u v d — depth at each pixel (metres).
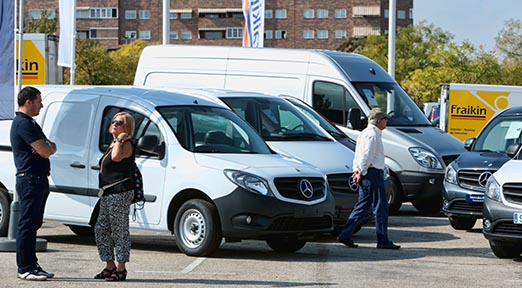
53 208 18.89
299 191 17.36
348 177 20.67
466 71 113.19
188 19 167.50
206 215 17.03
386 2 166.88
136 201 14.46
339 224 20.50
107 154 14.34
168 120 18.02
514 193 17.77
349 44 131.25
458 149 26.69
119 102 18.59
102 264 16.23
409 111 27.39
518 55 112.81
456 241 20.61
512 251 18.02
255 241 20.55
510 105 44.22
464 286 14.68
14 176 19.28
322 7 167.12
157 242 19.83
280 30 168.25
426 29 124.56
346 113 26.05
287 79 26.52
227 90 22.34
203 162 17.33
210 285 14.27
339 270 16.05
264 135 21.44
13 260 16.52
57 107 19.25
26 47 41.41
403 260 17.47
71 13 32.56
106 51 122.44
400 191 26.17
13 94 18.55
